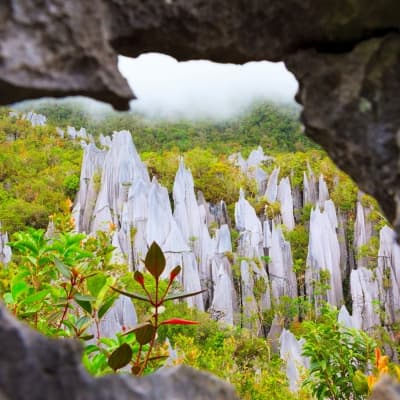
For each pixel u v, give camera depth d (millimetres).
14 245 3236
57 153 50031
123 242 34594
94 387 1248
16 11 1298
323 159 48375
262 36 1539
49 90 1339
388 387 1395
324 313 5660
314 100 1498
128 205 36562
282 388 6184
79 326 2775
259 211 44750
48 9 1329
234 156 54531
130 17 1488
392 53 1416
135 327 2031
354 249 39969
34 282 3121
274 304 34219
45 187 41031
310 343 4984
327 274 35781
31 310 2910
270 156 53844
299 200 46062
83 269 3359
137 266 33906
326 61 1506
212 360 5574
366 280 31266
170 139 63406
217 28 1523
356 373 4484
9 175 43469
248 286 34406
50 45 1333
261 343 15156
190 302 31297
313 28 1506
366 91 1421
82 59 1372
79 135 58156
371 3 1420
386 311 30562
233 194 46969
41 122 58938
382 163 1368
